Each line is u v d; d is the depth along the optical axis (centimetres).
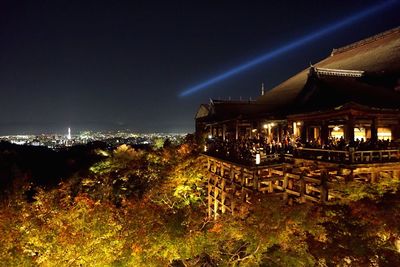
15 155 3981
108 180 2616
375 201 1005
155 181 2694
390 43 2794
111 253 1063
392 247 858
